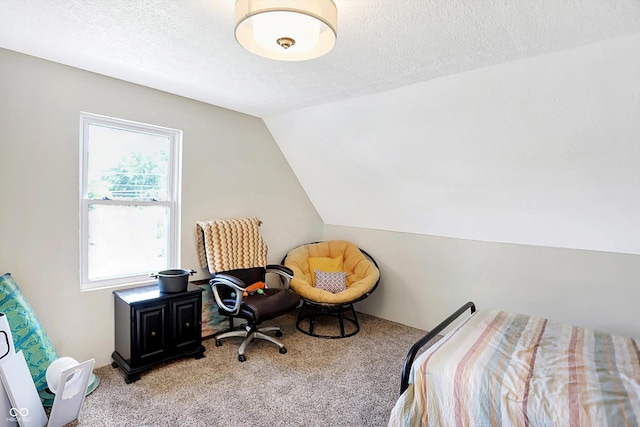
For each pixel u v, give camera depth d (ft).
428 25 5.48
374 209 12.73
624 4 4.78
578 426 4.29
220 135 10.94
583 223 8.74
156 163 9.78
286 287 11.38
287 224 13.48
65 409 6.28
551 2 4.78
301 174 13.39
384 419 6.96
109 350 8.77
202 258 10.52
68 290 8.09
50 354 7.20
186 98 10.00
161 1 5.08
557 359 5.67
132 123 9.08
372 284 11.73
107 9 5.37
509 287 10.43
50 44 6.71
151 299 8.32
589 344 6.29
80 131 8.21
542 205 8.94
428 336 6.56
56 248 7.88
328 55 6.66
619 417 4.26
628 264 8.64
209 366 8.89
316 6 4.23
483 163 8.86
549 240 9.62
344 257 13.56
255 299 9.77
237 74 7.90
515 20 5.27
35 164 7.51
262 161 12.34
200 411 7.03
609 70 6.05
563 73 6.43
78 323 8.26
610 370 5.30
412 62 6.89
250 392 7.77
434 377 5.38
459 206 10.43
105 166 8.82
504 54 6.41
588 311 9.19
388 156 10.37
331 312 12.92
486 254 10.84
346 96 9.21
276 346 10.21
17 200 7.31
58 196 7.86
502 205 9.60
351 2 4.86
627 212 7.91
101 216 8.81
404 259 12.64
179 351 8.96
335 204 13.74
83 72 8.07
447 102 8.05
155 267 9.89
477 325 7.14
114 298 8.81
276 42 4.90
